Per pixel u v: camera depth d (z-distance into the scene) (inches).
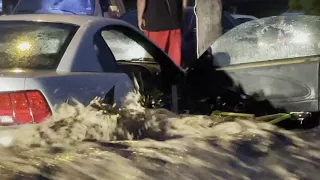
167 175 123.2
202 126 183.9
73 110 211.5
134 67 308.8
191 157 133.1
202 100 325.7
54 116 214.1
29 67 246.8
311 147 147.6
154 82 313.3
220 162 132.3
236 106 317.4
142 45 314.2
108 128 199.2
